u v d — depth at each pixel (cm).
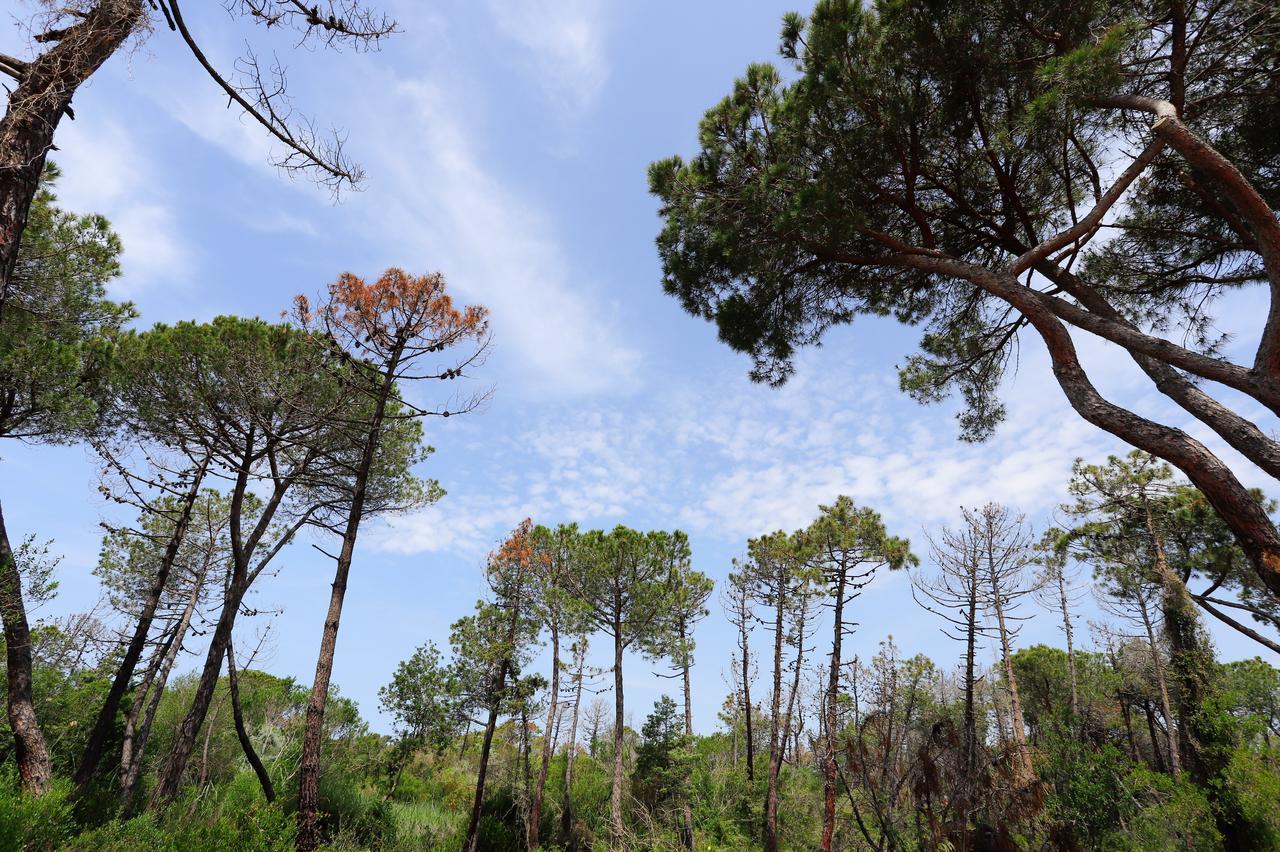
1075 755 1423
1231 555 1540
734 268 885
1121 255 885
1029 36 683
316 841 936
